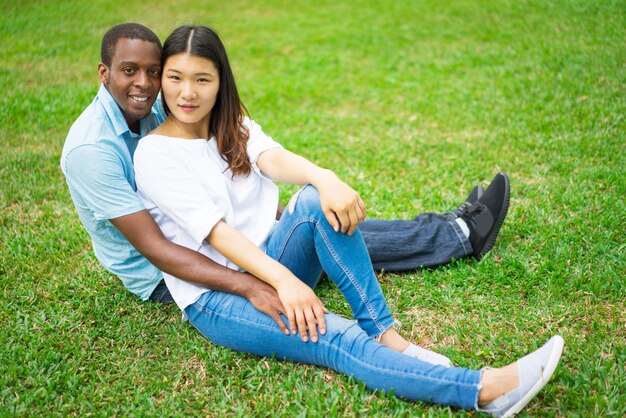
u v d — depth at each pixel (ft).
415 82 21.30
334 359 7.54
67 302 9.86
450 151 15.55
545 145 14.92
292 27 30.27
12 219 12.73
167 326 9.20
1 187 14.10
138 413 7.46
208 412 7.58
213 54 7.91
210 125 8.57
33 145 16.57
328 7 34.09
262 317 7.77
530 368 6.73
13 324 9.26
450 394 7.00
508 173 13.92
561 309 9.09
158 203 7.93
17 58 24.99
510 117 17.13
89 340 8.96
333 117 18.79
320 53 25.80
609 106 16.58
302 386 7.74
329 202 7.58
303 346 7.68
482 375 6.91
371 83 21.71
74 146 7.84
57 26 30.09
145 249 7.86
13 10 32.86
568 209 11.96
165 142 8.06
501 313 9.22
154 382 8.04
